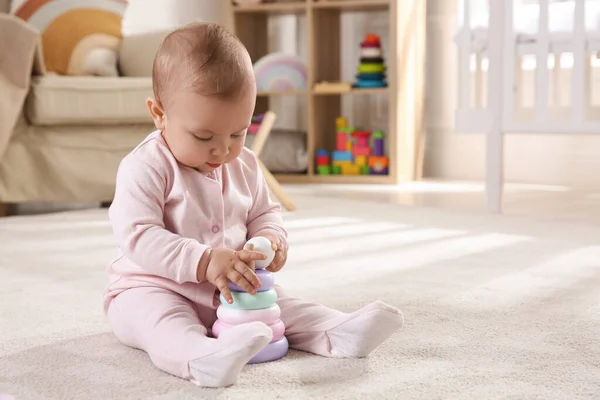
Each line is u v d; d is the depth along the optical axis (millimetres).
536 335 1140
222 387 914
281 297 1107
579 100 2559
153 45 3059
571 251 1897
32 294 1453
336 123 4172
